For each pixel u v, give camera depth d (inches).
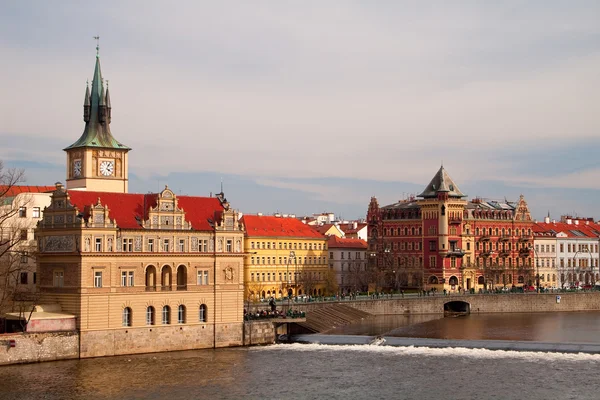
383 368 5989.2
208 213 6983.3
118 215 6496.1
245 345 6993.1
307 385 5442.9
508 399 5073.8
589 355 6466.5
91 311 6210.6
